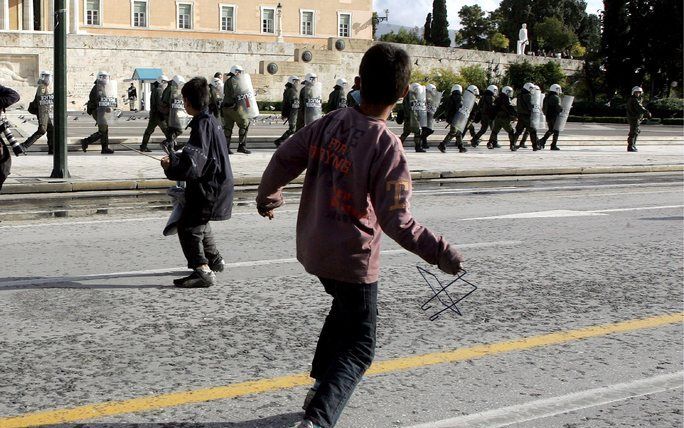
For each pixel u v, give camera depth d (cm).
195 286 718
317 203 383
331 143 379
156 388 477
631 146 2642
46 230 1005
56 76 1399
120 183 1409
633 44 7181
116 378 492
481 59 6862
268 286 728
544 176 1864
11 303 657
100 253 862
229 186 698
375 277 384
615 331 612
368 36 7581
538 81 6825
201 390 475
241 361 527
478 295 714
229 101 2050
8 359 522
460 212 1238
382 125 374
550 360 544
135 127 3303
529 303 689
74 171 1551
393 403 463
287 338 577
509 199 1416
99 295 686
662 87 7581
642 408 464
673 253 924
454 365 530
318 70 5900
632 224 1141
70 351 540
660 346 579
